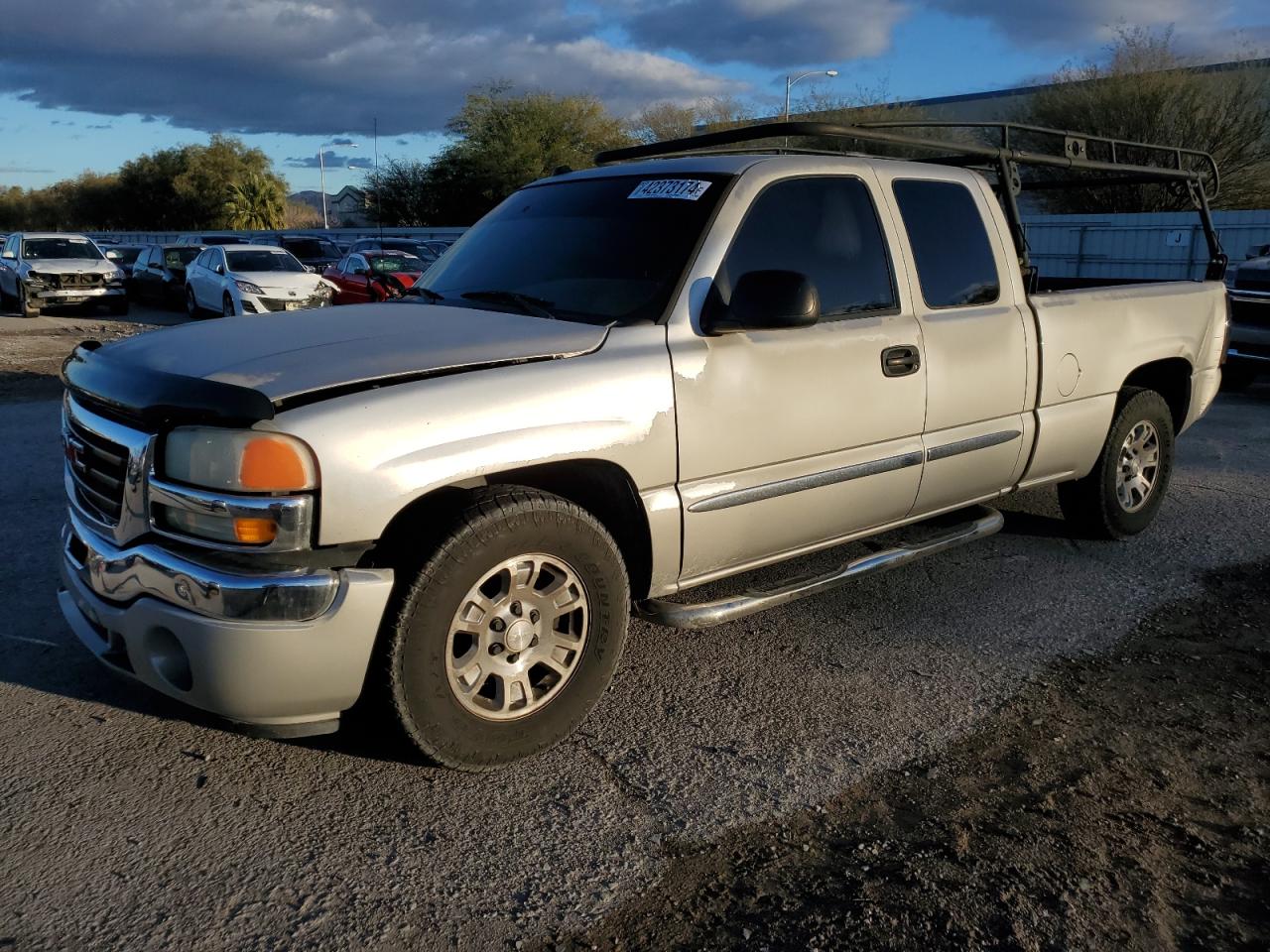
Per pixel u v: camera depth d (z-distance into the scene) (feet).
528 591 10.16
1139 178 18.58
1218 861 8.96
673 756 10.72
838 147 34.14
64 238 73.05
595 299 11.66
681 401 10.97
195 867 8.80
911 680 12.46
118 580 9.52
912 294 13.44
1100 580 15.85
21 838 9.16
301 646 8.89
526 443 9.82
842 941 7.95
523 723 10.30
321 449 8.81
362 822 9.48
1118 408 16.94
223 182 230.48
